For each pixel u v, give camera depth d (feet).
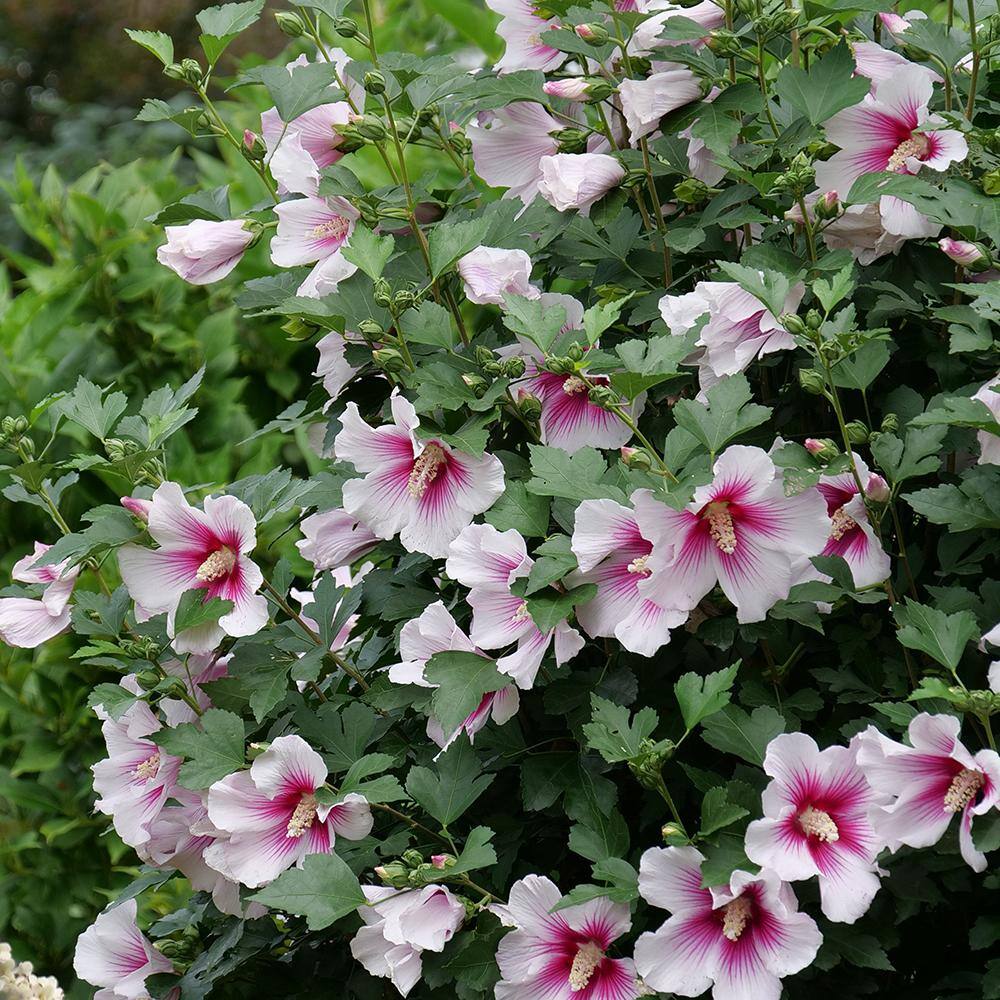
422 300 6.89
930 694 6.22
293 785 6.63
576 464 6.48
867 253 6.86
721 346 6.67
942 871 6.48
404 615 6.88
